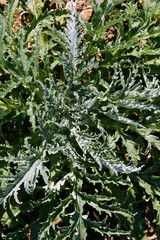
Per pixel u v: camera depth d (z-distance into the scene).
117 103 2.00
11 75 2.02
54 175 2.10
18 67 1.96
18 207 2.10
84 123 2.04
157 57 2.23
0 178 1.83
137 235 2.22
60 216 2.30
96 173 2.16
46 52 2.03
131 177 2.18
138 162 2.25
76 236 2.07
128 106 1.99
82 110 1.99
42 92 2.08
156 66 2.23
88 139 1.99
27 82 2.01
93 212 2.30
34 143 2.15
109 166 1.91
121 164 1.88
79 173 2.07
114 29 2.36
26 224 2.28
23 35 1.95
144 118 2.13
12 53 1.94
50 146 1.92
